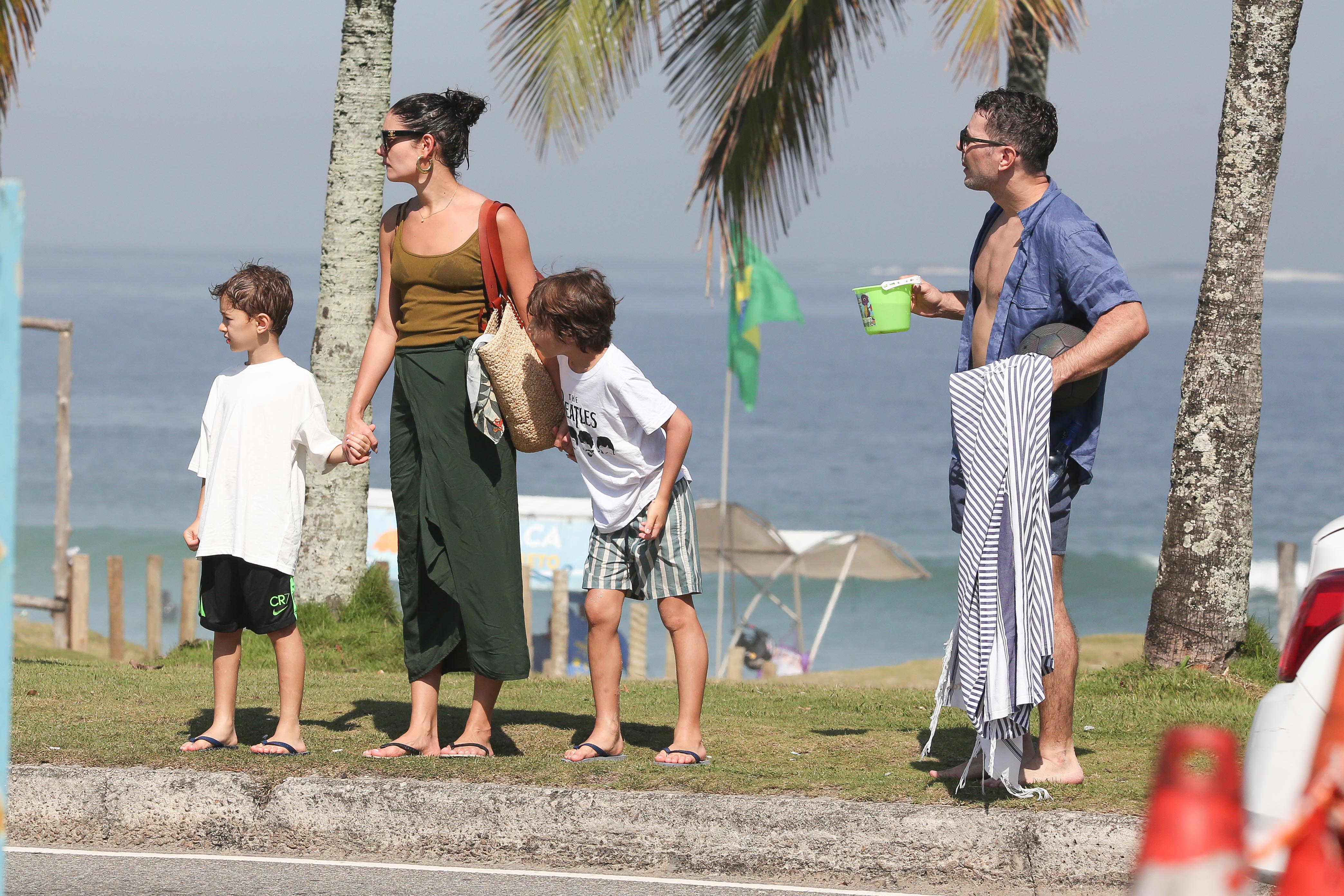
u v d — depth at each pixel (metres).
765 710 25.03
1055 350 17.25
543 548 72.81
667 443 18.47
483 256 18.95
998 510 16.70
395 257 19.45
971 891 15.87
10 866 16.44
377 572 36.94
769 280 75.31
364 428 19.41
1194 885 5.81
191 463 19.69
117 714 21.95
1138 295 17.17
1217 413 29.16
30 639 54.50
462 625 19.34
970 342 18.84
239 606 19.14
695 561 18.98
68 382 47.78
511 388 18.61
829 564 84.69
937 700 17.64
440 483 19.03
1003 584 16.58
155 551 145.12
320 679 28.58
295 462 19.28
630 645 64.44
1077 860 15.70
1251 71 28.47
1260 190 28.67
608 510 19.00
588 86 40.75
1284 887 7.71
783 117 42.19
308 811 17.28
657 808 16.72
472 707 20.64
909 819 16.19
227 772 17.70
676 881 16.20
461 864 16.84
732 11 41.94
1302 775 13.38
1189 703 26.59
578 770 17.91
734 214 42.62
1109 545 162.25
